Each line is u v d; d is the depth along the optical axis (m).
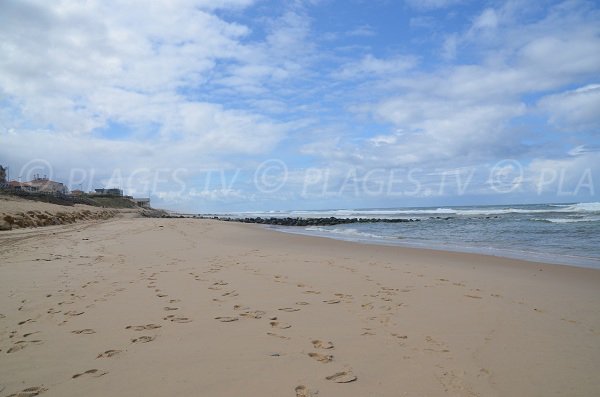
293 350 3.85
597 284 7.63
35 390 2.94
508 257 12.05
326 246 14.86
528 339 4.30
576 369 3.52
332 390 3.04
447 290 6.83
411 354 3.81
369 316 5.11
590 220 26.91
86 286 6.62
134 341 4.03
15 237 14.87
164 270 8.42
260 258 10.81
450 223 31.25
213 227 26.33
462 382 3.23
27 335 4.18
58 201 45.09
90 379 3.13
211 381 3.13
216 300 5.81
